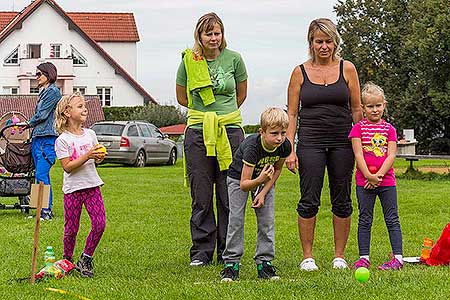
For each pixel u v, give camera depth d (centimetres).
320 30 752
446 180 2077
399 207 1284
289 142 698
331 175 760
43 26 5697
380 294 604
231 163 709
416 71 4506
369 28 5153
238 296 603
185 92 812
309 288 625
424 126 4681
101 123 2836
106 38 6250
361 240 756
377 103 754
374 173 753
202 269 749
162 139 2969
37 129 1139
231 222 697
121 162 2781
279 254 834
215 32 782
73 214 726
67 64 5659
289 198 1464
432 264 755
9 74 5675
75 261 786
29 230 1014
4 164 1180
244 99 822
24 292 631
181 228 1046
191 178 793
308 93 751
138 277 703
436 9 3869
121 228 1039
